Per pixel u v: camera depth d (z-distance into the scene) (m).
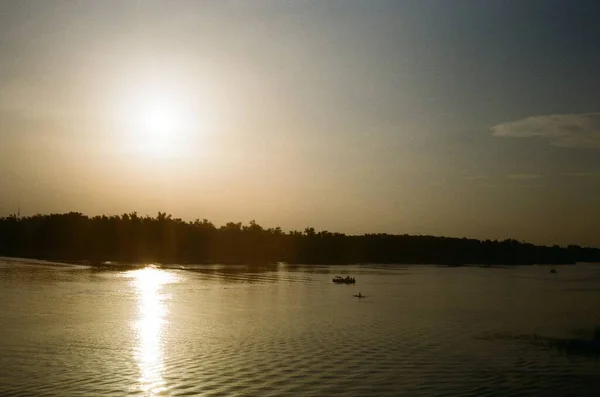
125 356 27.94
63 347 29.92
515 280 101.06
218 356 28.34
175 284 72.75
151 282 74.19
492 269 150.00
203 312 46.06
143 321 39.84
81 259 127.94
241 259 158.25
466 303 58.94
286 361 27.41
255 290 68.31
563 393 22.77
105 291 60.03
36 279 72.38
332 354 29.36
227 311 47.19
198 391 21.98
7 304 47.44
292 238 182.50
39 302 49.19
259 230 179.00
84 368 25.28
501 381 24.39
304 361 27.48
